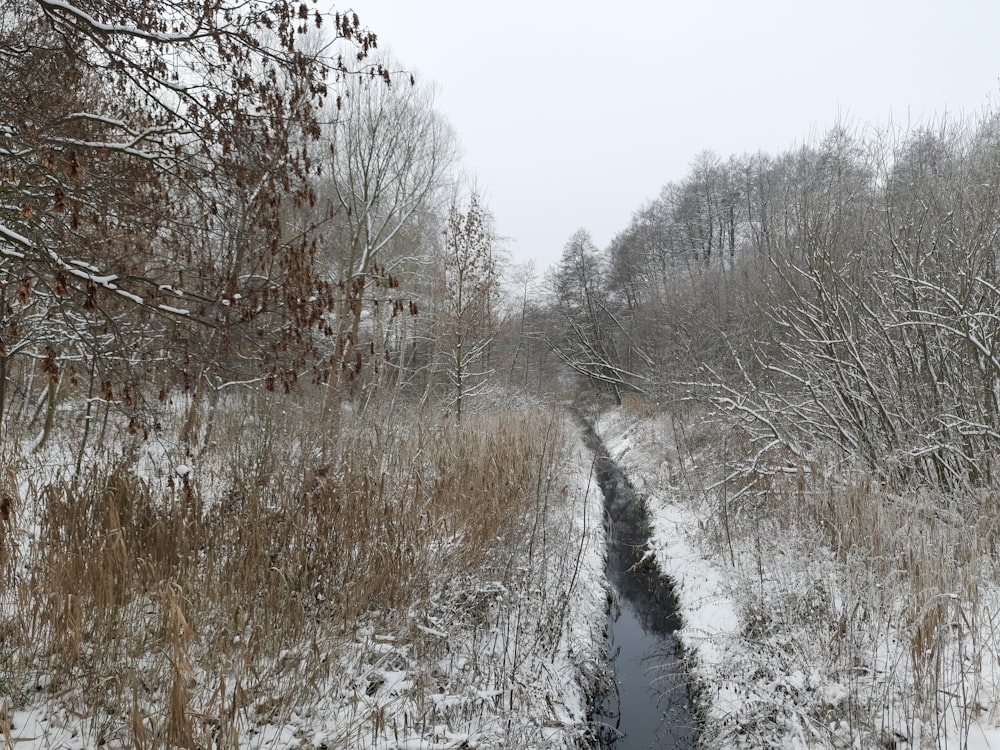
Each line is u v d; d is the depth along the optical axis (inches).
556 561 287.3
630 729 203.2
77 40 182.5
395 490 252.4
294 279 194.9
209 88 194.1
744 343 486.9
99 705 135.5
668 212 1544.0
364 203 573.9
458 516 256.1
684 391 467.8
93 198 181.5
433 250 745.6
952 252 274.5
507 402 834.2
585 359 1231.5
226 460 261.1
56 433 358.0
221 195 201.3
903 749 148.4
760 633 221.8
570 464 518.0
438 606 210.4
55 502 185.5
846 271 299.0
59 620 142.3
